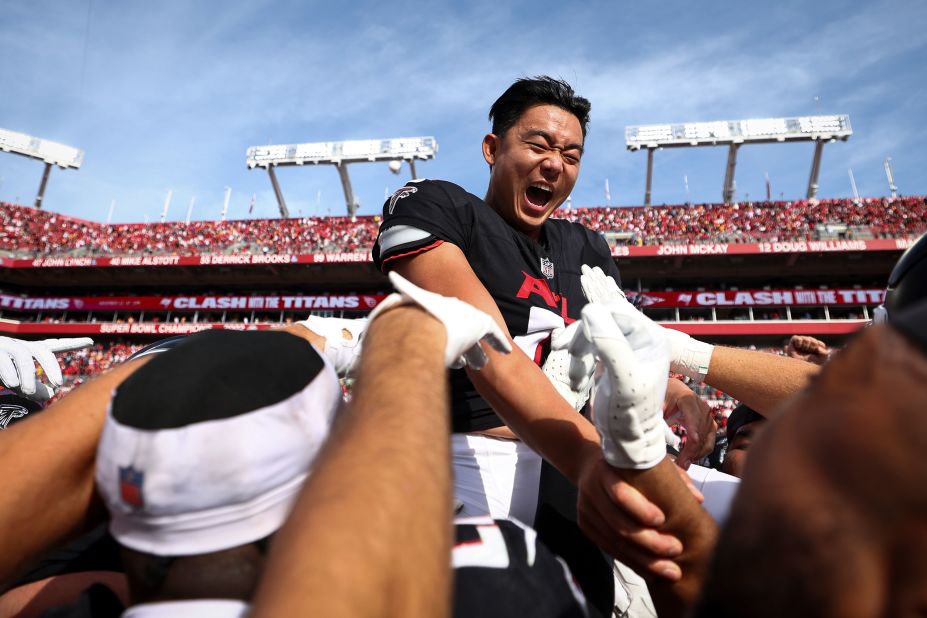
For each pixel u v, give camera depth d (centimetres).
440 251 166
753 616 38
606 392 86
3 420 324
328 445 55
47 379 240
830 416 39
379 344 72
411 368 63
